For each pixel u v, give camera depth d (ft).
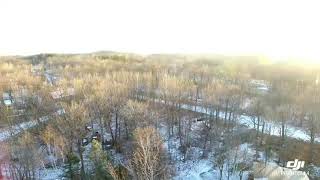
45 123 322.55
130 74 436.76
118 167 262.88
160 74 454.81
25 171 270.67
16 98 377.91
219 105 356.59
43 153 302.45
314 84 367.25
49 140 282.15
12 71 513.86
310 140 303.89
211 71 486.38
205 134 332.39
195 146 326.65
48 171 292.20
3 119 336.29
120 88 352.69
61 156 296.30
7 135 312.50
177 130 345.10
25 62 638.94
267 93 358.64
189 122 340.18
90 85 383.24
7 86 418.31
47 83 441.27
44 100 352.90
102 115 325.83
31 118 334.44
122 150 302.45
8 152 278.46
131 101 324.60
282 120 314.55
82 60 612.70
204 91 384.47
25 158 269.85
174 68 530.68
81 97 355.77
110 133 333.83
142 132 256.73
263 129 322.55
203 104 380.17
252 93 373.81
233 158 289.74
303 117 327.47
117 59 632.38
